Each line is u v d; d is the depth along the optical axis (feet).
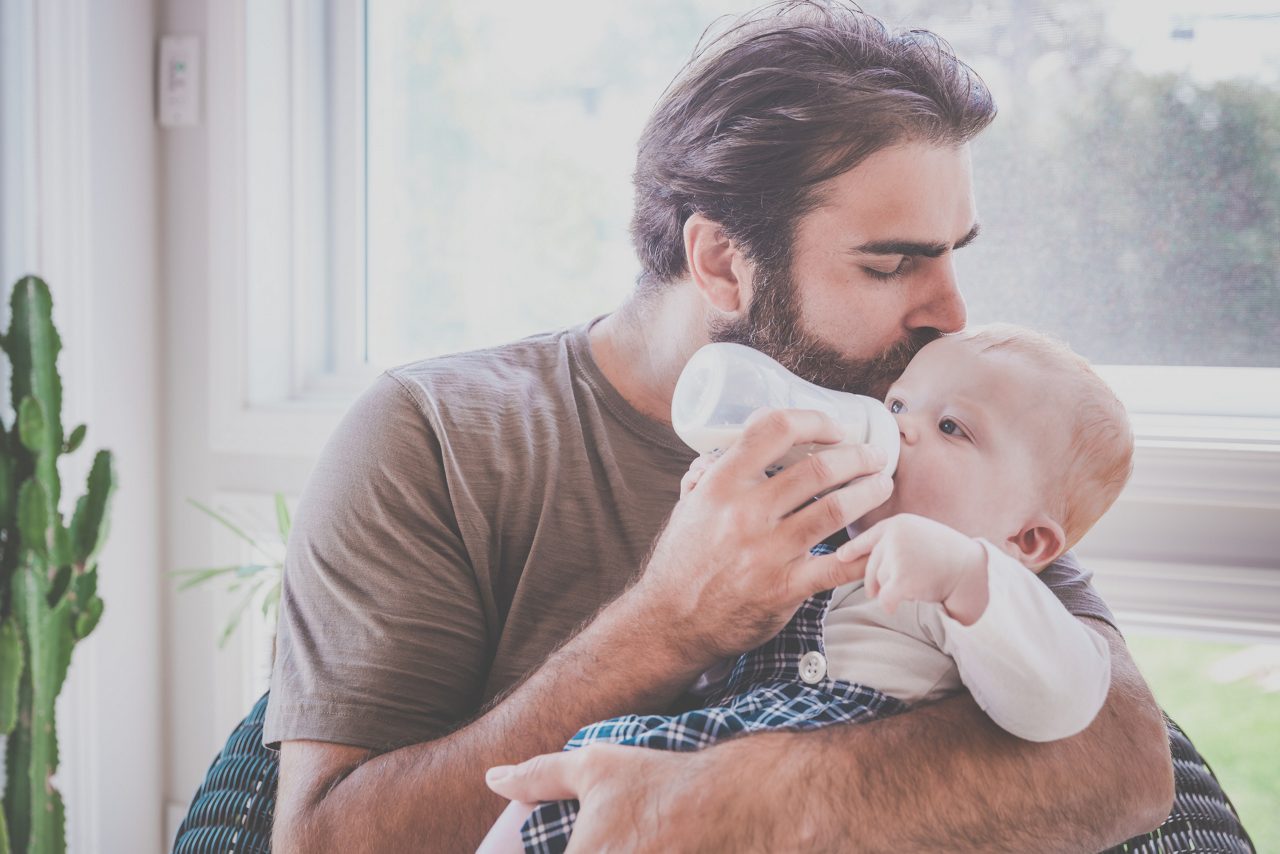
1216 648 4.36
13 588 4.36
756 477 2.71
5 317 5.33
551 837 2.58
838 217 3.21
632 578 3.29
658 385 3.47
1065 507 3.00
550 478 3.35
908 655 2.87
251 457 5.62
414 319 5.76
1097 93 4.37
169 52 5.58
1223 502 4.00
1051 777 2.61
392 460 3.32
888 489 2.73
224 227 5.46
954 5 4.49
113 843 5.62
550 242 5.46
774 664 2.97
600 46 5.29
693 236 3.37
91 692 5.45
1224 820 3.14
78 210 5.32
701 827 2.47
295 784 3.03
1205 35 4.25
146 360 5.70
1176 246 4.33
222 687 5.68
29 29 5.21
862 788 2.53
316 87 5.69
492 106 5.51
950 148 3.21
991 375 3.03
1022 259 4.49
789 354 3.30
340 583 3.22
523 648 3.28
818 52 3.24
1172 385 4.32
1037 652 2.44
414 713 3.12
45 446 4.48
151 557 5.76
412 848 2.85
